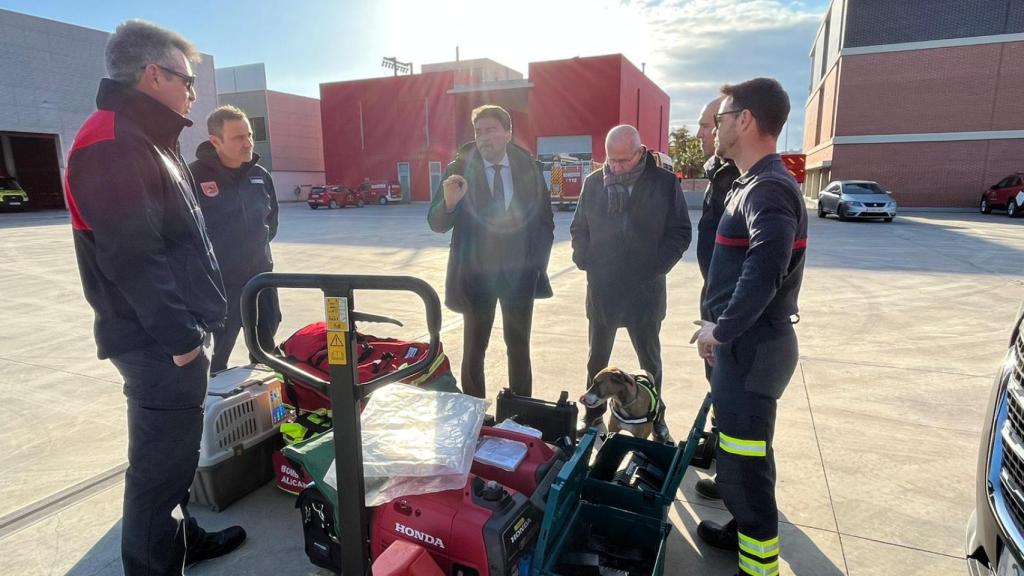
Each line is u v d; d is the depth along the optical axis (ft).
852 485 9.30
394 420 6.79
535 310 21.34
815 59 111.04
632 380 9.83
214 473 8.61
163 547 6.26
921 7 72.59
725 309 6.38
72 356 16.15
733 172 9.07
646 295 10.79
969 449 10.40
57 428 11.48
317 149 131.03
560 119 93.04
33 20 78.59
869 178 78.48
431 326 4.79
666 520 7.14
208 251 6.47
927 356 15.58
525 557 6.34
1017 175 63.82
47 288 26.13
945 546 7.82
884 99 76.13
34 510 8.66
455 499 6.23
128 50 5.60
